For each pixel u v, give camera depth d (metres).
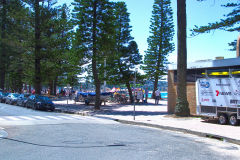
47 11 30.45
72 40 22.70
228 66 16.09
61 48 32.12
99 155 6.33
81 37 22.16
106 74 29.08
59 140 8.30
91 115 18.64
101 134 9.82
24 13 30.39
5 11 39.16
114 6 23.05
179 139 9.42
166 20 42.47
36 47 30.53
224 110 13.45
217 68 16.81
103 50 22.92
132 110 22.14
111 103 31.27
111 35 23.47
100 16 22.45
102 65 26.11
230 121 12.98
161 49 42.41
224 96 13.45
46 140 8.27
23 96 28.36
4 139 8.37
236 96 12.77
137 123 14.24
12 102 29.88
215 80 14.03
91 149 7.01
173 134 10.76
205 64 17.53
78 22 22.05
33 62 32.59
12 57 39.53
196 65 18.19
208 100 14.43
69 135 9.37
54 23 30.98
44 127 11.52
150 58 42.75
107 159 5.97
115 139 8.75
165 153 6.84
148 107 25.31
